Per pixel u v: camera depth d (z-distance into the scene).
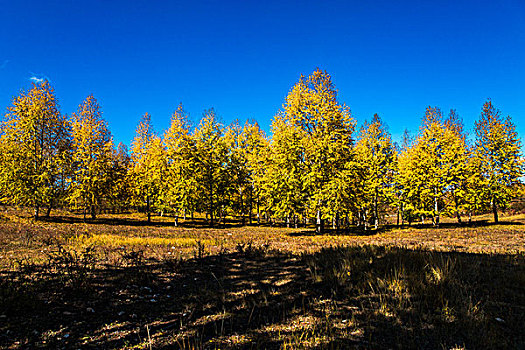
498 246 11.61
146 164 30.98
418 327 3.98
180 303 5.15
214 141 29.62
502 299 4.80
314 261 7.77
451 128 32.12
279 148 20.67
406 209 28.77
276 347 3.58
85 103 26.98
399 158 34.12
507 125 29.20
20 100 25.44
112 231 19.73
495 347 3.46
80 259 8.05
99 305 4.96
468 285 5.31
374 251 8.27
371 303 4.82
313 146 19.19
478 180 29.14
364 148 28.20
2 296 4.66
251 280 6.52
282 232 22.92
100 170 26.94
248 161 32.62
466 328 3.92
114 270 7.12
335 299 5.14
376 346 3.54
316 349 3.46
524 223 28.00
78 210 38.31
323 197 18.88
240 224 34.03
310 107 20.33
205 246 12.13
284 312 4.53
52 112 26.70
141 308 4.90
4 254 9.40
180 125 30.52
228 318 4.49
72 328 4.10
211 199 28.94
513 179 28.77
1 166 24.41
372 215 31.31
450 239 15.26
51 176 25.41
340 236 18.44
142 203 31.67
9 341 3.65
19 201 24.52
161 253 9.95
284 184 19.53
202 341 3.75
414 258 7.21
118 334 3.95
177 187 28.47
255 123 34.16
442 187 27.34
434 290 5.02
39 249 10.59
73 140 26.80
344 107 20.44
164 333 4.00
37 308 4.67
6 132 24.94
